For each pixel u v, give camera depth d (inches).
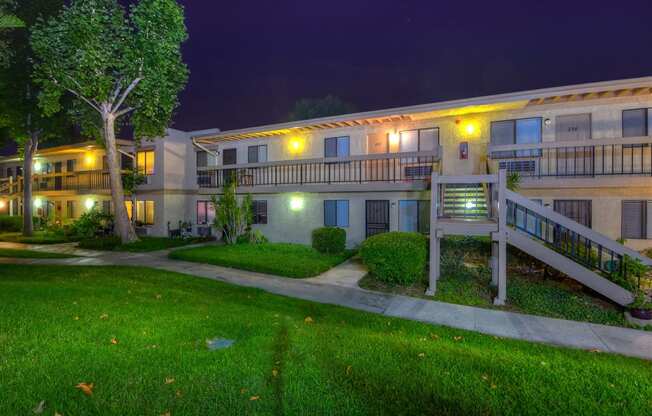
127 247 579.5
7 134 794.8
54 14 655.8
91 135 695.1
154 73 538.3
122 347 164.9
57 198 1000.2
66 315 208.5
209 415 114.7
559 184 406.6
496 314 264.7
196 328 197.0
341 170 581.3
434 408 123.8
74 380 132.6
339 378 142.3
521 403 128.8
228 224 593.0
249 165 608.4
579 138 431.8
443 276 356.5
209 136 681.0
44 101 553.9
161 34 543.8
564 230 374.9
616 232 403.9
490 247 413.1
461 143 496.4
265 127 613.0
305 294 314.5
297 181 624.1
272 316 231.8
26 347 160.1
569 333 226.2
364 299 301.4
